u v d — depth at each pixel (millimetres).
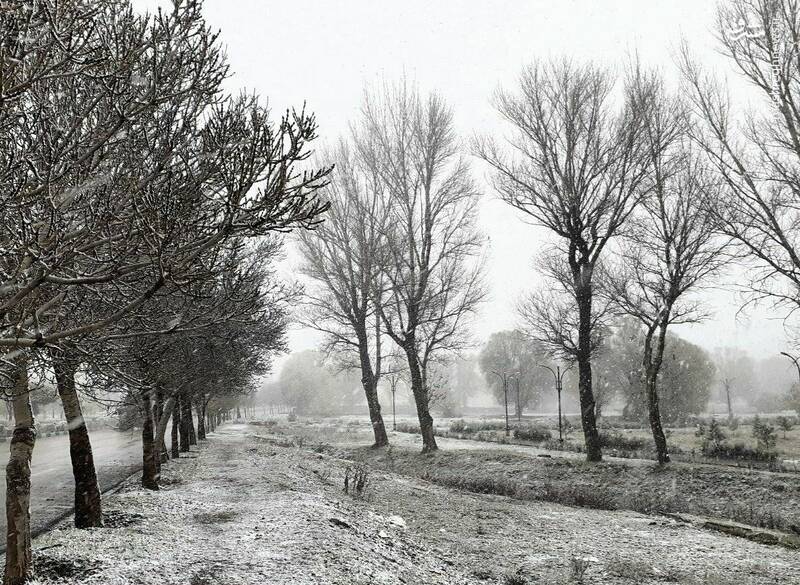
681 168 23594
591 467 22625
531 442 36906
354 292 33281
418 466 26969
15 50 4156
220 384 23594
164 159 5262
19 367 6281
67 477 20828
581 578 8992
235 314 6488
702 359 56250
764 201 18406
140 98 5230
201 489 14922
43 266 4406
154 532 9320
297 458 25250
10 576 6773
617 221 25125
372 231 31234
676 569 9672
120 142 5363
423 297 31516
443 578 8508
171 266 4758
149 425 15258
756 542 12133
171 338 11062
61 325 6562
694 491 18547
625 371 56562
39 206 5117
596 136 25797
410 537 11094
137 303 4707
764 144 18047
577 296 26469
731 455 26250
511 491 19891
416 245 32125
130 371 8508
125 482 18250
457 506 15688
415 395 30547
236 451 30062
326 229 31906
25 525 6969
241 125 5609
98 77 4574
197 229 5180
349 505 13133
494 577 9031
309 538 8750
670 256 23406
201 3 5449
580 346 26094
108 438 45594
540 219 27000
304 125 4875
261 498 13062
